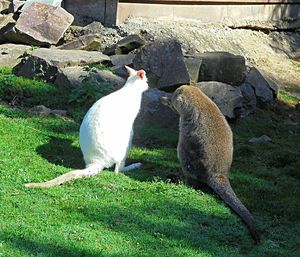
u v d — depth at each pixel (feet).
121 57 41.60
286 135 40.06
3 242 20.56
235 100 40.16
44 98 37.22
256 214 26.81
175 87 39.24
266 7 57.82
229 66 43.24
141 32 45.98
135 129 35.17
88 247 21.04
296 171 32.07
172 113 36.50
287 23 59.36
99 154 27.96
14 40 43.73
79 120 34.71
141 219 23.97
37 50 41.50
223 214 25.70
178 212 25.16
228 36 52.60
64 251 20.65
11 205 23.48
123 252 21.17
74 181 26.63
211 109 28.66
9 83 37.93
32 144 30.37
